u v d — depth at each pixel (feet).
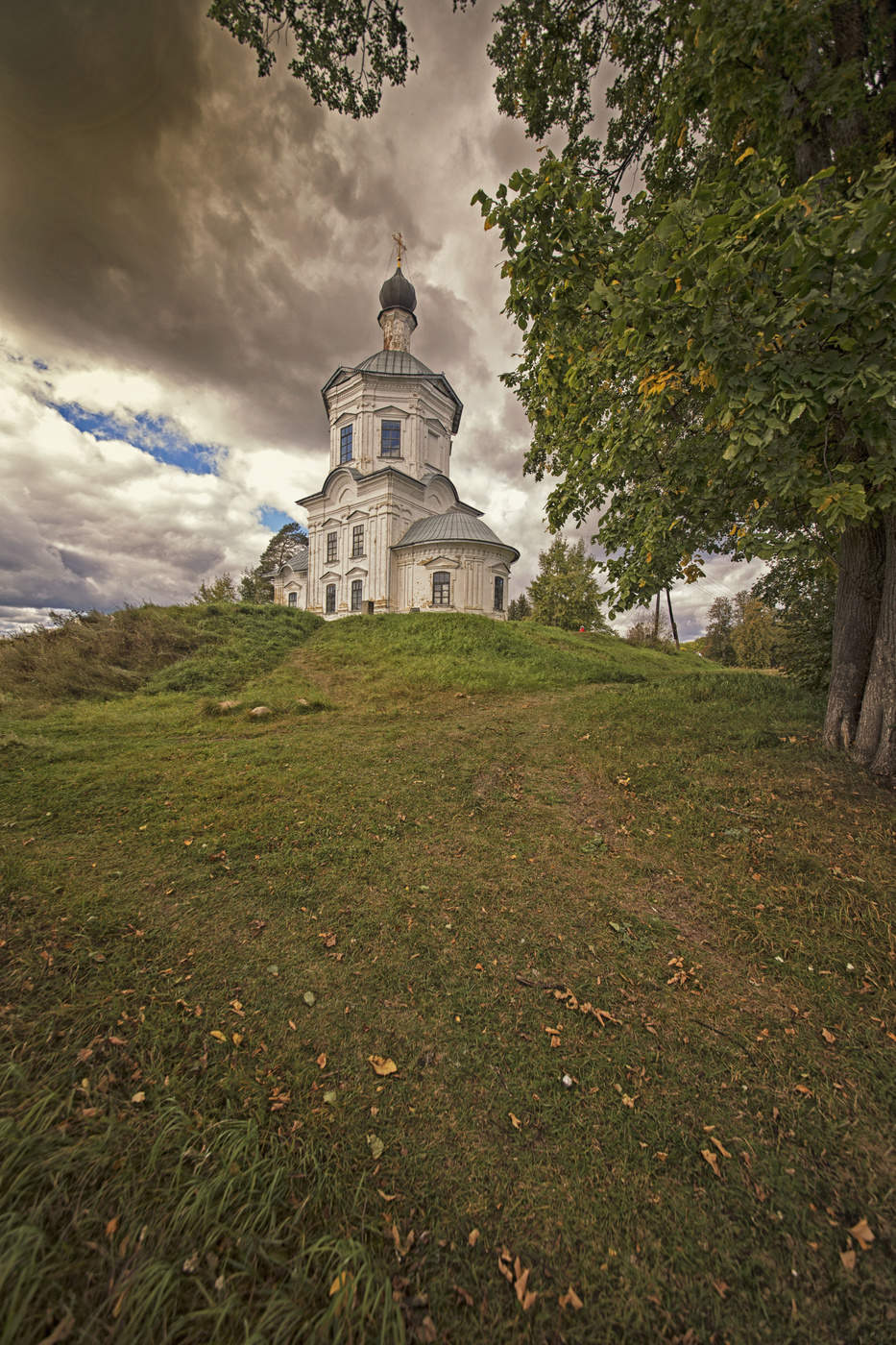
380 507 93.61
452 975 10.77
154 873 13.69
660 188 23.43
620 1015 9.96
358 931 11.96
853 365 11.61
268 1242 5.94
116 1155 6.57
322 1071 8.39
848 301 11.36
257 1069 8.27
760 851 15.06
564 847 16.44
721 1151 7.45
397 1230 6.31
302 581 120.47
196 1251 5.74
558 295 17.78
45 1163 6.17
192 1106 7.50
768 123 15.40
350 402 101.45
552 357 19.84
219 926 11.79
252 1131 7.07
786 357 12.45
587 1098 8.23
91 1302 5.11
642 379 16.81
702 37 14.80
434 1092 8.19
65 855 14.30
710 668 83.66
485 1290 5.82
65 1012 8.75
